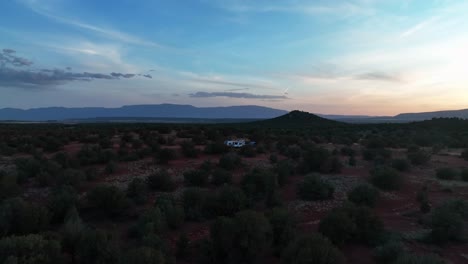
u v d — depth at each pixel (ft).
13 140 125.70
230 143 128.47
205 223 51.37
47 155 102.94
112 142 130.11
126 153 103.50
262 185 67.31
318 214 56.85
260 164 97.25
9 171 78.59
